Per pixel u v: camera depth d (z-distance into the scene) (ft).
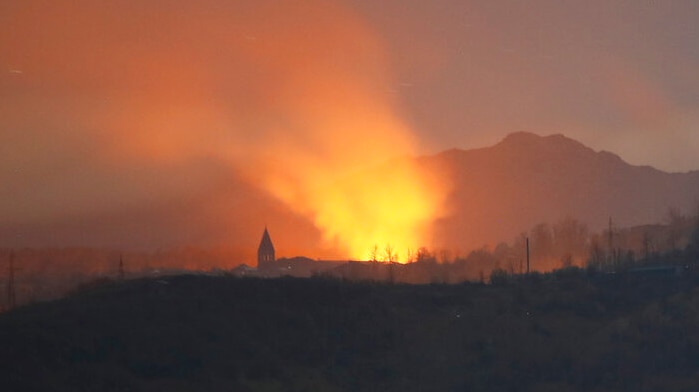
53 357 345.92
